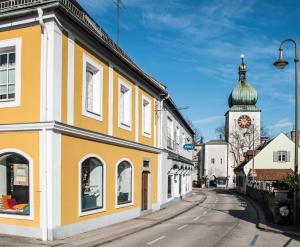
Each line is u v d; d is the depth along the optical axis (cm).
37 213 1399
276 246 1354
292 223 1842
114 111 1923
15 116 1468
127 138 2097
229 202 3647
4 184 1506
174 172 3319
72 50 1538
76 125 1561
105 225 1792
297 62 1861
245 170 5647
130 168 2161
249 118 8556
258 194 3878
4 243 1299
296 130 1859
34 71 1444
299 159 5650
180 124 3891
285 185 2570
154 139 2617
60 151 1445
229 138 8594
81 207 1583
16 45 1480
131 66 2073
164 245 1355
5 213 1456
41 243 1321
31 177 1416
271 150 5644
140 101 2333
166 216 2277
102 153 1786
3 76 1535
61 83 1460
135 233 1633
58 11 1423
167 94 2773
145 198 2467
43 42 1426
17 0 1520
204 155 9250
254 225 1920
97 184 1778
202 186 8612
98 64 1756
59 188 1430
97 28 1864
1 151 1482
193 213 2555
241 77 8975
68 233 1476
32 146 1428
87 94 1722
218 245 1360
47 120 1405
